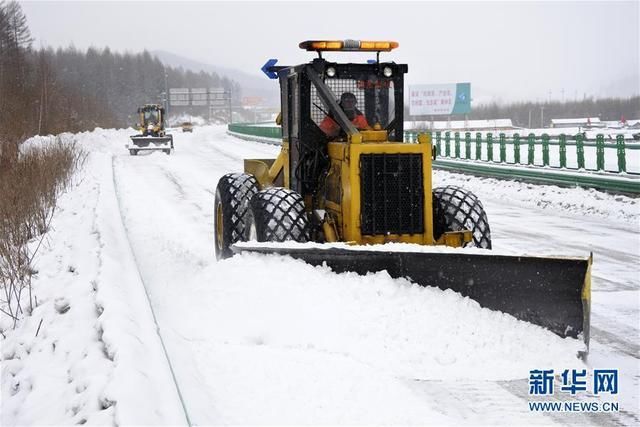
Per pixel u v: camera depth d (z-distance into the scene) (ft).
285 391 23.95
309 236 34.01
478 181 104.22
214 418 21.80
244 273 30.83
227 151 196.85
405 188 32.58
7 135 117.29
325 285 28.91
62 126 192.34
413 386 24.94
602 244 54.80
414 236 32.65
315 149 37.11
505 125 348.18
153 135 192.03
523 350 26.63
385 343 26.89
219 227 44.98
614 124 363.76
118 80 625.00
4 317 35.86
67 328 31.40
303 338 27.58
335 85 37.22
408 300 27.94
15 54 230.48
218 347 27.89
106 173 112.78
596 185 83.92
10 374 28.73
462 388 24.84
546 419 22.75
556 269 27.07
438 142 154.61
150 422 20.54
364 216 32.19
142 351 26.00
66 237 53.42
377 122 37.68
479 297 28.12
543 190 88.63
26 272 43.16
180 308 31.45
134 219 67.46
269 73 42.24
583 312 27.04
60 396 24.72
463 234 32.48
